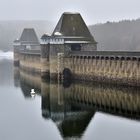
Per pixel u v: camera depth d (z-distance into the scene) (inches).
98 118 2989.7
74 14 5989.2
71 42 5629.9
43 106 3641.7
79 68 5413.4
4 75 6983.3
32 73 7534.5
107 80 4845.0
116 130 2605.8
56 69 5526.6
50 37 5570.9
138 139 2381.9
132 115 3031.5
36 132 2672.2
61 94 4274.1
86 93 4220.0
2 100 4050.2
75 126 2785.4
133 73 4360.2
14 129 2775.6
